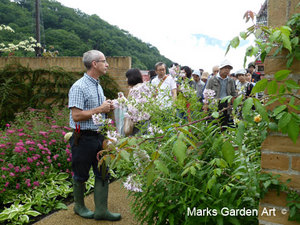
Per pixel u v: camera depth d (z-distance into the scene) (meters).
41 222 2.68
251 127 1.79
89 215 2.76
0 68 6.87
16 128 4.47
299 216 1.21
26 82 6.80
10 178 3.18
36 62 6.83
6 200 3.07
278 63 1.25
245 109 1.05
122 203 3.08
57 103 6.63
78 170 2.60
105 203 2.68
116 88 6.35
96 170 2.63
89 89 2.54
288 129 1.07
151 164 1.15
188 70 5.18
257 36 1.18
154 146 1.79
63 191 3.42
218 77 4.75
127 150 1.25
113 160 1.25
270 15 1.26
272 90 1.10
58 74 6.67
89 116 2.44
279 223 1.27
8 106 6.63
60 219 2.74
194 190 1.56
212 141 1.58
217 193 1.55
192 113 2.12
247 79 5.81
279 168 1.26
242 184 1.53
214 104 2.03
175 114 2.14
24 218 2.73
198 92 5.60
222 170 1.55
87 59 2.57
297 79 1.21
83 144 2.51
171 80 3.34
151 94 2.03
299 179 1.21
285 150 1.24
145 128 2.04
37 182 3.25
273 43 1.23
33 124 4.59
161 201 1.77
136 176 1.80
